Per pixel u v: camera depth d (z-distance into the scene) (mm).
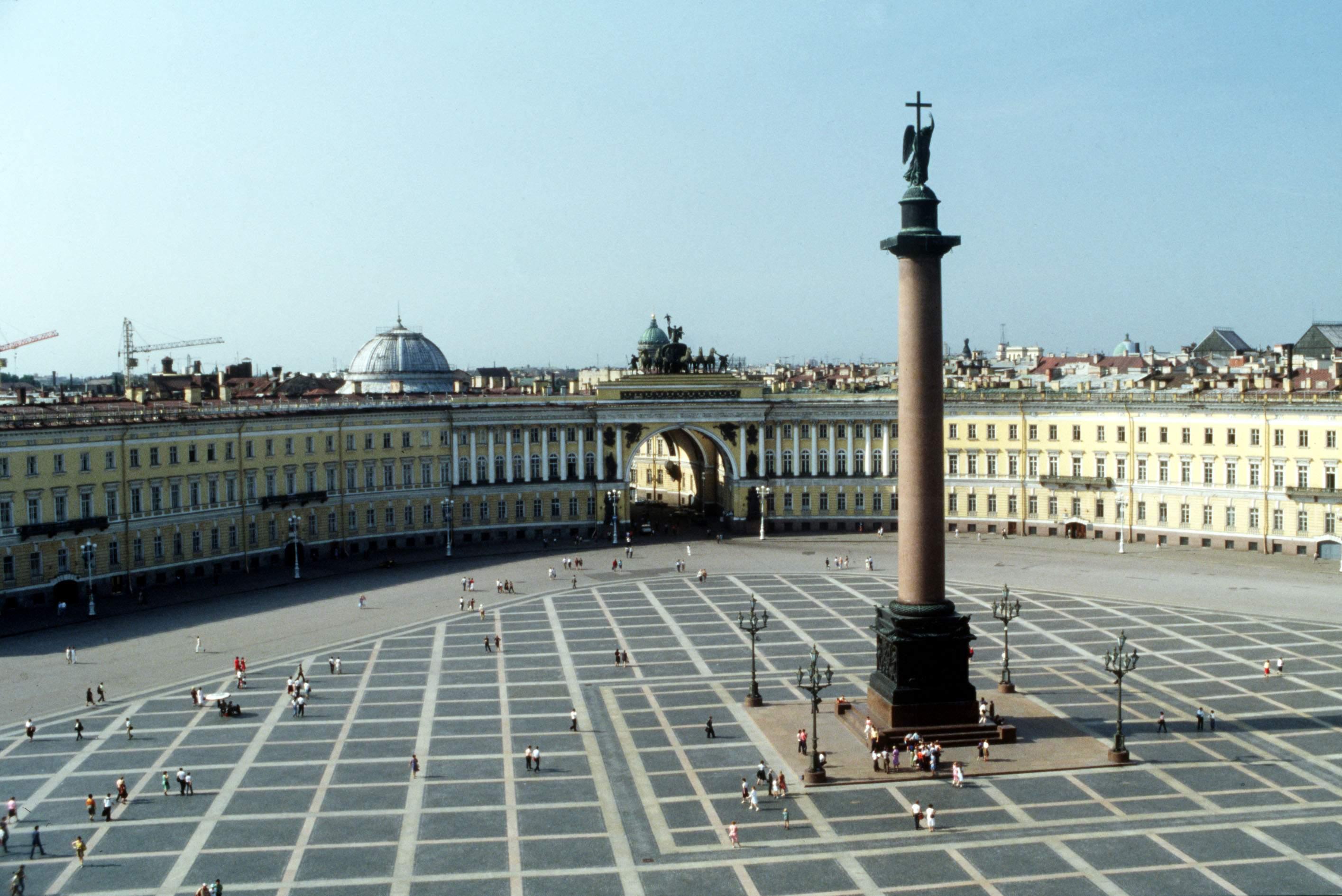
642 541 169750
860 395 184250
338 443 156125
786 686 91562
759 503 180375
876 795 69312
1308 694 88062
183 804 68438
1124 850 61188
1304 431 143875
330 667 97750
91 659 100000
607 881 58250
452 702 88250
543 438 174500
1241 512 150125
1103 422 161625
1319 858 59875
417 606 122812
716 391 179625
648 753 76750
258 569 144875
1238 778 71125
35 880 58625
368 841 63188
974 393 173875
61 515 120688
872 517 179625
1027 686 90500
